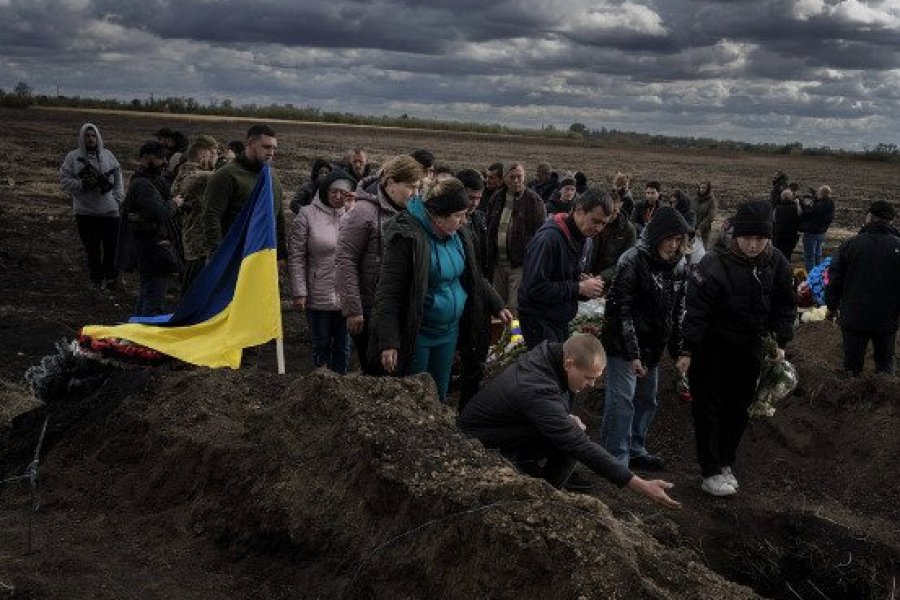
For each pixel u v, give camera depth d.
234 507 4.46
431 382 5.05
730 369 6.20
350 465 4.26
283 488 4.36
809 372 7.63
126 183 22.92
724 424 6.34
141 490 4.88
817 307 11.73
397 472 4.06
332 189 7.30
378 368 5.66
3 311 10.36
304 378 4.96
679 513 6.07
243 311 6.61
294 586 4.03
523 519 3.65
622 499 6.17
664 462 6.98
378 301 5.52
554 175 13.07
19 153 29.12
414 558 3.77
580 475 6.34
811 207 16.55
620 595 3.40
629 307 6.07
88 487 5.02
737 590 3.67
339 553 4.03
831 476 6.77
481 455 4.27
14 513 4.82
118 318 10.50
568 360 4.75
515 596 3.49
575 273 6.29
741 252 5.93
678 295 6.34
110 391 5.71
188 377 5.63
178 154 11.48
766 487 6.76
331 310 7.44
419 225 5.53
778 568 5.78
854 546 5.75
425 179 7.95
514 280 9.52
